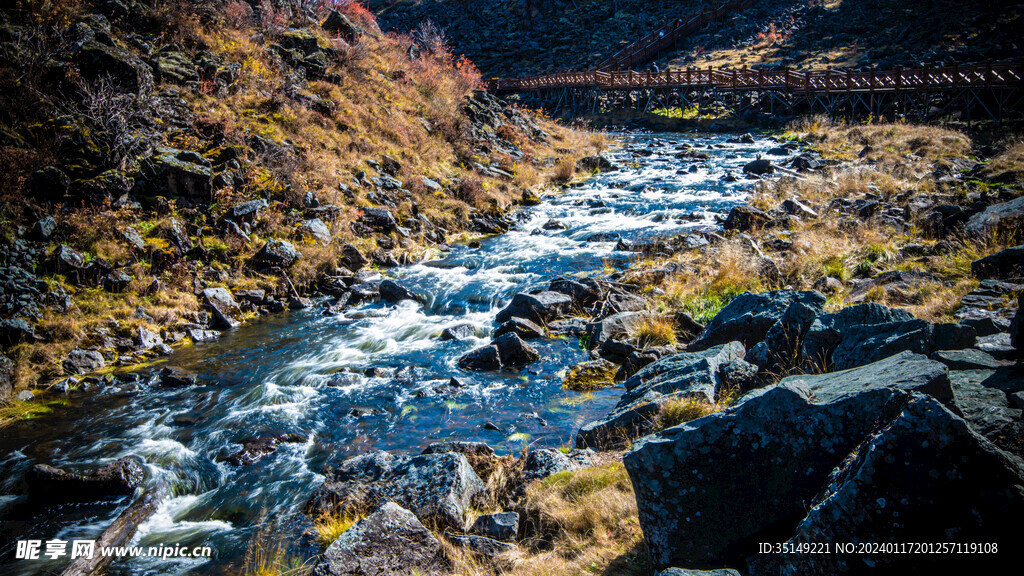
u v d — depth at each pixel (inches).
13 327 370.3
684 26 2293.3
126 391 344.2
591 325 394.3
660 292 424.2
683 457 144.2
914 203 547.5
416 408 309.4
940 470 108.3
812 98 1403.8
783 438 138.4
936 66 1382.9
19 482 260.1
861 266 411.5
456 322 431.2
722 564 140.8
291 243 533.6
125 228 482.3
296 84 808.3
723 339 303.3
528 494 208.8
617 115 1749.5
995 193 546.3
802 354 228.7
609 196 821.9
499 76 2310.5
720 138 1341.0
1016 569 101.7
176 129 616.1
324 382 344.5
